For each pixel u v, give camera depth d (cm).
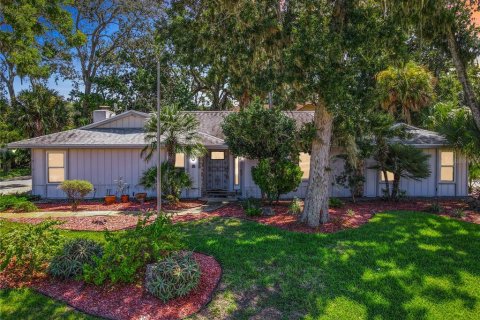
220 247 736
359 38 760
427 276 593
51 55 1966
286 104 973
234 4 845
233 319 462
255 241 780
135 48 3077
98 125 1586
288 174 1152
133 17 2897
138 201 1344
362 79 830
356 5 789
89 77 3166
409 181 1457
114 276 521
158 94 812
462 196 1455
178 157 1435
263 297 523
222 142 1368
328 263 649
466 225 914
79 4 2805
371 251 712
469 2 1073
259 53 937
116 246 567
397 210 1125
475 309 489
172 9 907
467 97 1158
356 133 1072
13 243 595
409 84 1275
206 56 941
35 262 577
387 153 1278
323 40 734
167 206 1221
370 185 1463
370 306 497
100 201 1349
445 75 1978
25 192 1562
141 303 493
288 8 859
